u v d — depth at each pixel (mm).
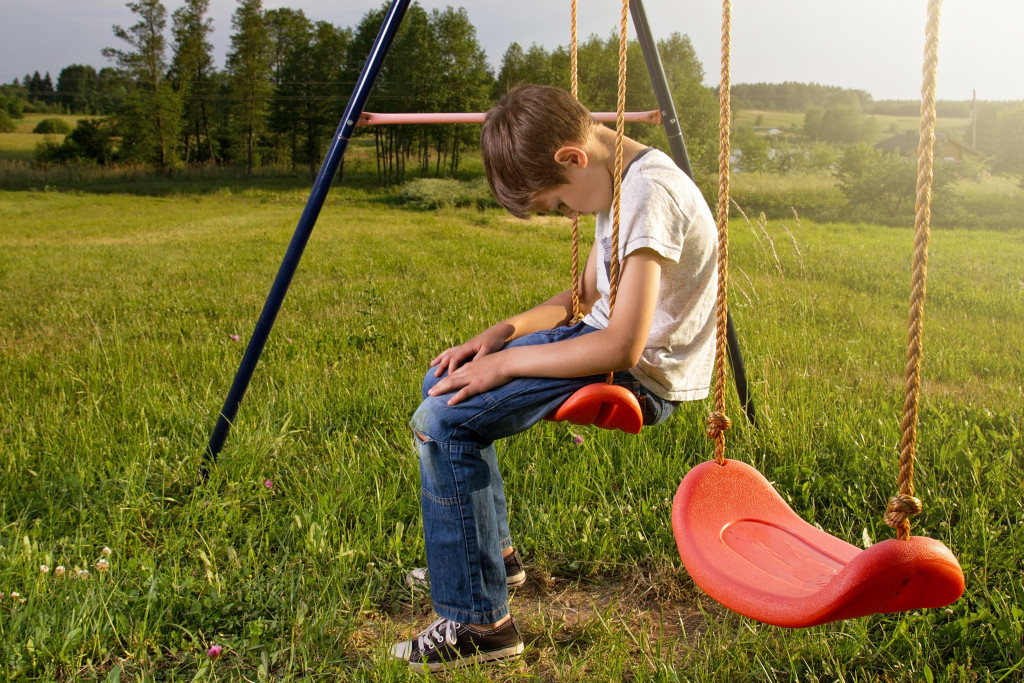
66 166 53438
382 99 53469
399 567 1910
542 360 1405
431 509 1525
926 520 2076
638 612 1795
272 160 64688
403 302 5883
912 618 1607
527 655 1625
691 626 1732
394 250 11672
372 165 61125
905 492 959
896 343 4301
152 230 18188
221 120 65125
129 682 1537
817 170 50719
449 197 27562
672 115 2561
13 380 3498
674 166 1485
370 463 2451
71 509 2180
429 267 8969
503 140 1435
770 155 54594
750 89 166375
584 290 1849
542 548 2023
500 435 1517
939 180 23078
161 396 3166
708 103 51094
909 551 887
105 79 61562
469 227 17359
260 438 2561
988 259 9969
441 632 1570
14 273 8961
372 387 3201
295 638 1660
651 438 2611
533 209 1522
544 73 53188
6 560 1840
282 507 2230
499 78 55375
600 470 2357
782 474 2365
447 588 1539
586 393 1322
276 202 34812
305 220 2312
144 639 1615
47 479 2377
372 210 26594
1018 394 3152
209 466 2406
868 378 3449
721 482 1303
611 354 1338
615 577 1952
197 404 2963
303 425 2850
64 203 30844
